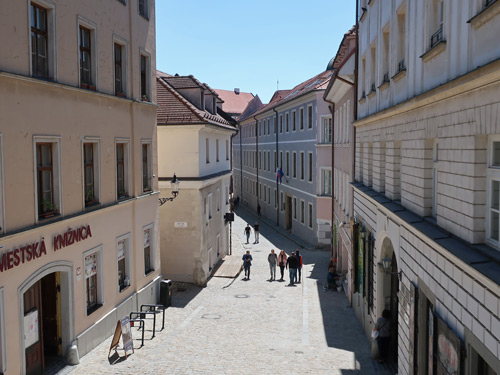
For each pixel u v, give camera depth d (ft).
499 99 19.19
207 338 47.60
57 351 38.78
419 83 31.37
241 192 206.18
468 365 21.20
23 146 33.27
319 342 47.50
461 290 22.02
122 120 49.39
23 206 33.19
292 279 76.33
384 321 40.65
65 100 38.37
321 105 103.65
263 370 37.99
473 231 22.24
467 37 22.80
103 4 44.91
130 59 51.37
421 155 30.66
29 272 33.68
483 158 21.94
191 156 69.05
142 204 54.54
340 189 78.95
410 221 30.07
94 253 43.86
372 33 49.08
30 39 33.94
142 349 43.24
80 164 40.63
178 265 71.82
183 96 76.84
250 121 184.14
